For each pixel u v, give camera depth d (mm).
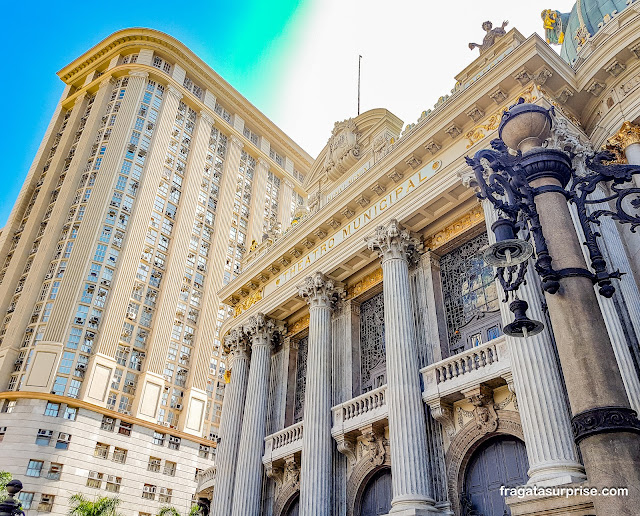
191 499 51281
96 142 65438
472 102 17312
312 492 17828
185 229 64438
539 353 12844
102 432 48094
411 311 17828
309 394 19781
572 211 13984
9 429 44625
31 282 55125
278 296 23859
